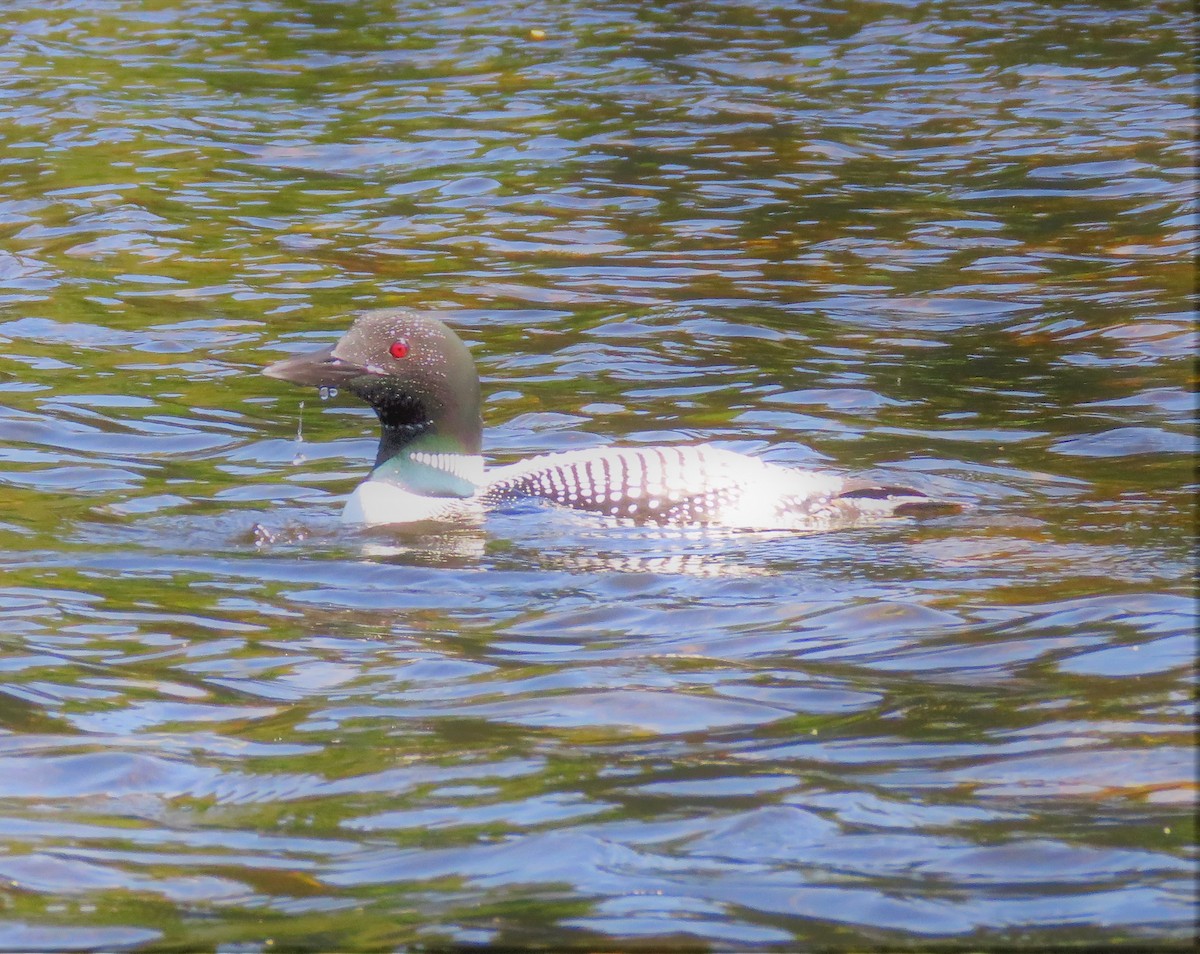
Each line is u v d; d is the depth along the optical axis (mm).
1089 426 13602
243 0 38469
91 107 28281
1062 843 6492
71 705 8406
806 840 6637
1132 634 8820
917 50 32906
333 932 6082
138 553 10969
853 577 10047
